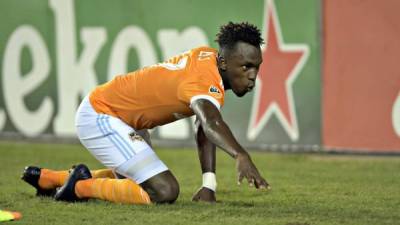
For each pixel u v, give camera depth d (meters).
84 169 20.81
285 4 33.81
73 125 37.34
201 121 18.28
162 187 19.92
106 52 36.56
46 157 33.09
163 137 36.00
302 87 33.84
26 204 20.75
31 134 38.03
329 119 33.59
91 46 36.78
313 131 33.88
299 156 33.41
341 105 33.38
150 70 20.20
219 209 19.81
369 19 32.62
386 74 32.56
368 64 32.81
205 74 18.94
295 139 34.16
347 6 32.91
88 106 20.88
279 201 21.78
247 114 34.81
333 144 33.62
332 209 20.30
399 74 32.38
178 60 20.00
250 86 19.50
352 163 31.14
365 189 24.28
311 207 20.62
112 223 18.17
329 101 33.53
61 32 37.19
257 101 34.56
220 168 29.89
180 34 35.47
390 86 32.53
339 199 22.17
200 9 35.09
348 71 33.12
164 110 19.89
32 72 37.78
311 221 18.48
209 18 35.00
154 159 20.17
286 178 27.05
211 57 19.52
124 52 36.34
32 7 37.53
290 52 33.88
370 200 21.98
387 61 32.50
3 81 38.28
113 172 21.67
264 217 18.94
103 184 20.36
